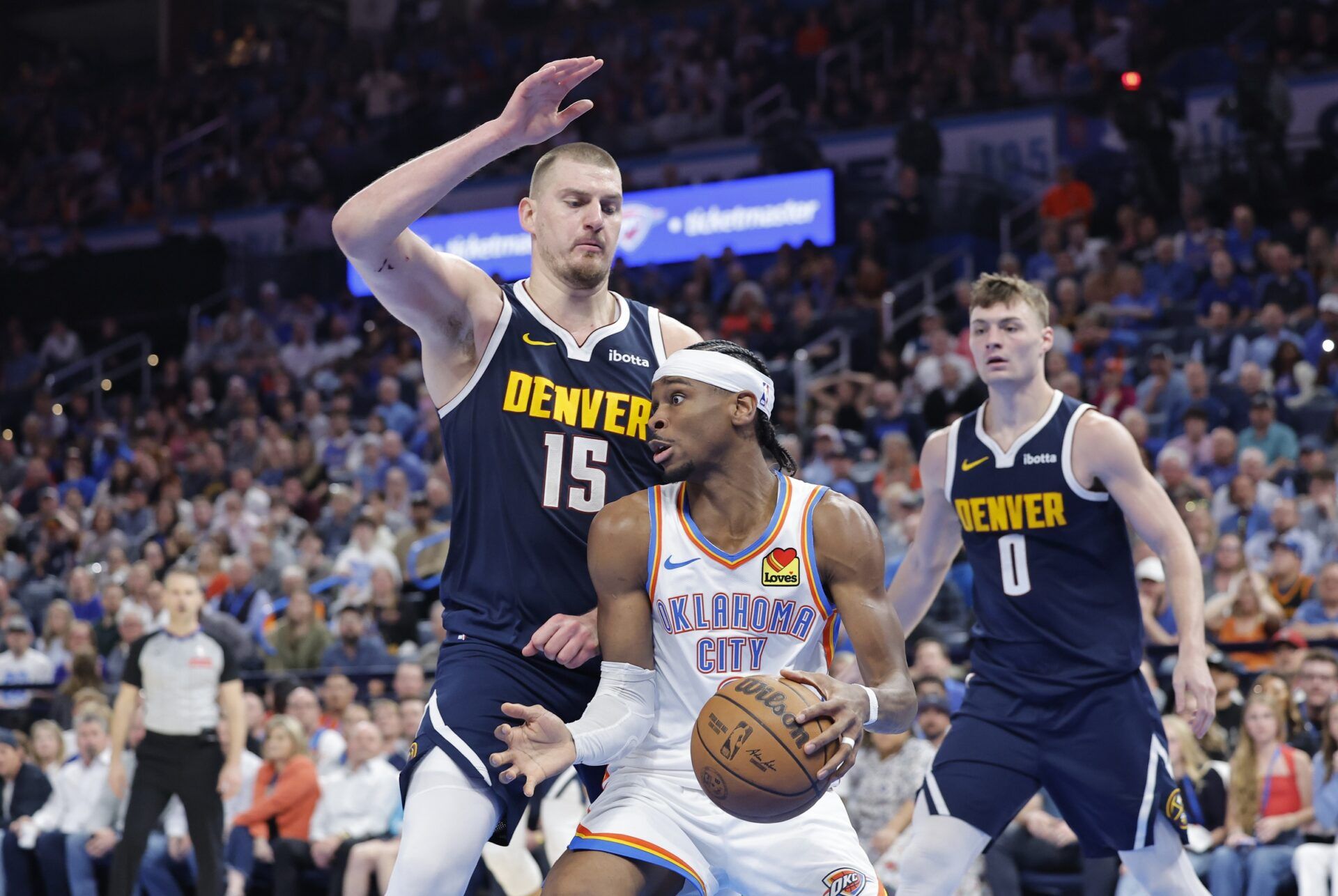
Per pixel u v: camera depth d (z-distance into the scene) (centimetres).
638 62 1820
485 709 306
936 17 1689
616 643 295
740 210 1505
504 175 1661
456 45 2022
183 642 667
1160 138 1370
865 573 294
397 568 1002
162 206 1902
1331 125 1412
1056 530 396
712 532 295
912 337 1316
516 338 325
